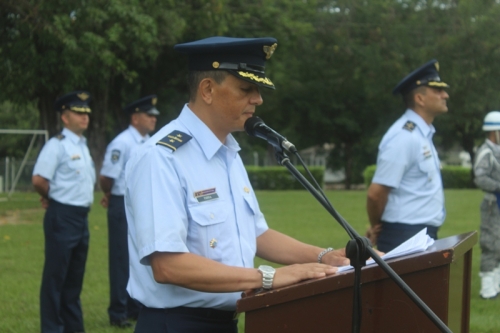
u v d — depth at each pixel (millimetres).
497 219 8258
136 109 7488
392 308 2555
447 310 2527
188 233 2922
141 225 2840
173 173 2889
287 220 16984
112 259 7133
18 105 23250
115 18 19391
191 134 3023
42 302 6430
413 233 5676
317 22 38281
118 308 7059
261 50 3012
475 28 34688
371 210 5777
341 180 51625
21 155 35844
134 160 2975
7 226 15523
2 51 20234
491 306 7809
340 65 39125
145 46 20594
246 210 3145
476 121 37094
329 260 3248
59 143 6527
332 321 2566
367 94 38875
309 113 41062
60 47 19562
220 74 2979
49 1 18734
